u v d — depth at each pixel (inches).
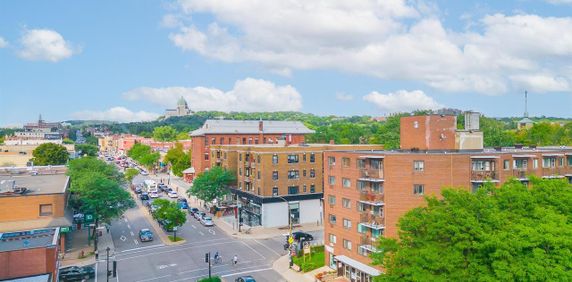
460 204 1284.4
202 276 2038.6
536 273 1079.0
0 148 5511.8
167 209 2738.7
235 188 3673.7
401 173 1854.1
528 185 1967.3
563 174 2124.8
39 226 2285.9
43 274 1376.7
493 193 1423.5
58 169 3932.1
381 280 1302.9
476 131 2272.4
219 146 3981.3
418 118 2256.4
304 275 2070.6
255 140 5132.9
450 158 1831.9
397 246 1364.4
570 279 1071.6
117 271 2123.5
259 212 3213.6
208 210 3777.1
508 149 2315.5
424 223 1305.4
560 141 4566.9
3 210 2256.4
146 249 2539.4
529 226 1202.0
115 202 2714.1
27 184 2822.3
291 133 5315.0
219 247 2581.2
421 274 1187.3
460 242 1190.9
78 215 3019.2
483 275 1145.4
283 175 3243.1
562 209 1326.3
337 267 2116.1
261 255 2407.7
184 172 5521.7
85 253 2440.9
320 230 3053.6
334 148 3469.5
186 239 2783.0
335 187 2206.0
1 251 1339.8
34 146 5684.1
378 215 1923.0
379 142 5260.8
